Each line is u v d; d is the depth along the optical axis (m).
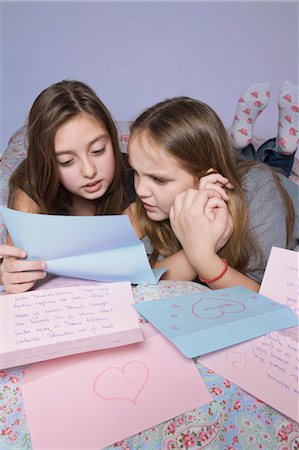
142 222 1.00
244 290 0.62
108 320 0.51
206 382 0.46
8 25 1.91
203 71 2.03
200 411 0.44
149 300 0.58
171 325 0.50
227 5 1.96
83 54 1.97
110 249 0.63
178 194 0.80
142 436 0.42
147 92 2.04
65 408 0.42
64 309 0.52
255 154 1.43
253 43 2.00
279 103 1.28
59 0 1.90
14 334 0.47
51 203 1.05
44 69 1.97
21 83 1.97
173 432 0.43
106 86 2.02
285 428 0.46
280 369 0.47
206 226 0.73
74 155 0.92
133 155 0.83
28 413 0.42
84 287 0.56
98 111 0.95
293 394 0.46
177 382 0.45
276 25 1.98
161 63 2.01
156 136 0.80
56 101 0.91
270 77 2.05
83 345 0.46
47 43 1.94
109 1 1.93
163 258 0.99
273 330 0.51
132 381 0.45
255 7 1.96
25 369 0.45
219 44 2.00
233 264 0.88
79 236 0.60
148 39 1.98
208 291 0.61
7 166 1.30
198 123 0.85
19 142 1.46
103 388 0.44
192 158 0.82
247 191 0.94
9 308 0.51
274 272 0.59
